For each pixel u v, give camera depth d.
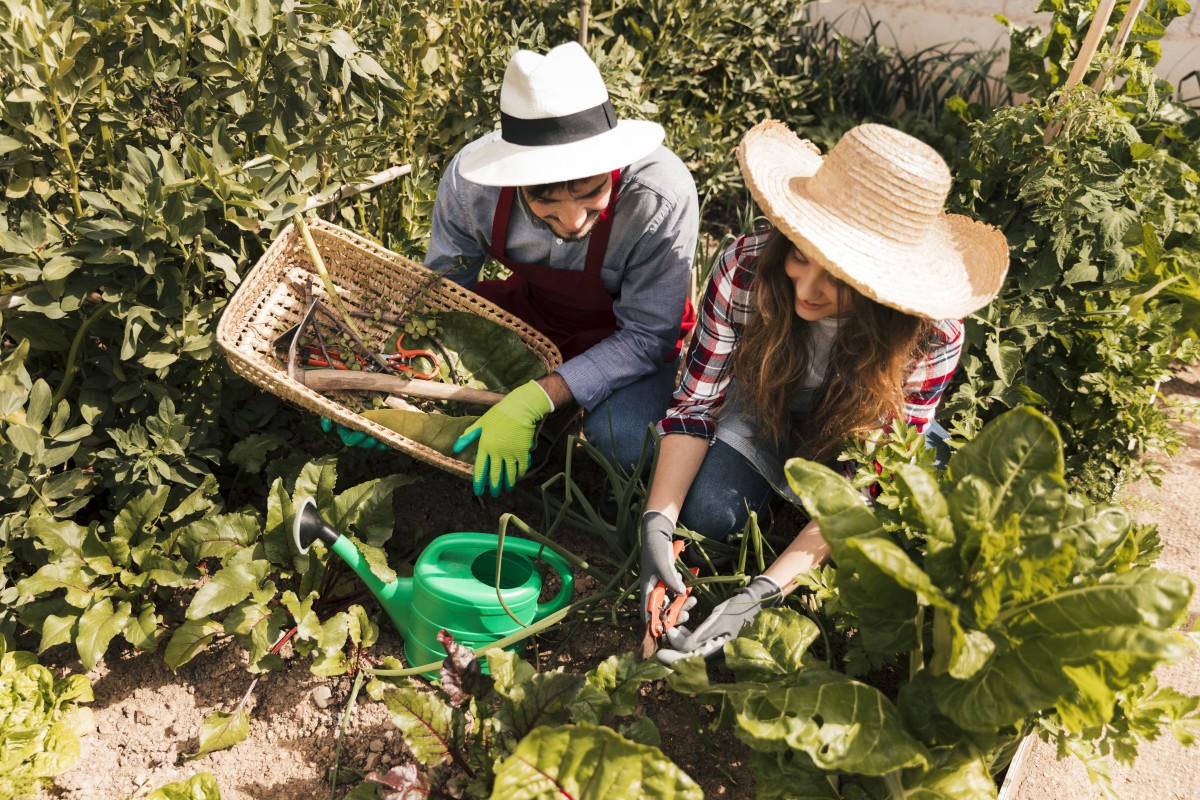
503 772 1.60
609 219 2.36
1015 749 1.98
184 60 2.23
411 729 1.85
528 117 2.08
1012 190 3.10
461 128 3.08
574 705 1.85
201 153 2.28
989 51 4.51
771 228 2.13
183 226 2.14
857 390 2.05
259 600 2.11
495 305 2.60
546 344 2.59
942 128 4.26
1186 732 1.68
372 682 1.93
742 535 2.34
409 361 2.54
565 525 2.64
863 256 1.81
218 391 2.45
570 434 2.75
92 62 2.06
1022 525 1.58
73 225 2.17
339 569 2.34
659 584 2.10
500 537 2.06
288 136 2.45
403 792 1.79
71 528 2.17
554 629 2.29
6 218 2.15
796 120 4.37
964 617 1.62
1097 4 3.39
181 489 2.45
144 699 2.20
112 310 2.17
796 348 2.13
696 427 2.33
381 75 2.45
